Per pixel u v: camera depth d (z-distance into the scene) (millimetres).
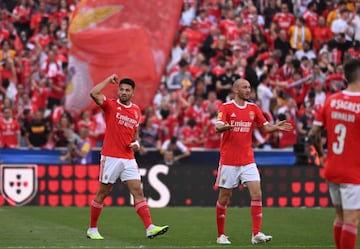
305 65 60250
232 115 30078
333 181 22656
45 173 47438
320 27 65438
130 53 55094
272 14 66188
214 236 32562
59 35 62406
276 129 30281
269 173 48531
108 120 30375
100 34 54719
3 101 55094
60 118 54938
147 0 55438
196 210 45281
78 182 47625
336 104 22703
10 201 47219
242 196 48281
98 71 54656
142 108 55125
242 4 66438
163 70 55844
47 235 32281
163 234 33062
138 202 30406
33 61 60281
